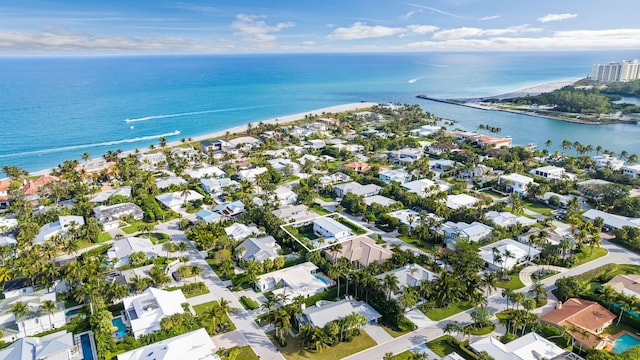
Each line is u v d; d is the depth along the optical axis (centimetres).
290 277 12975
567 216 18038
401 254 14050
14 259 13650
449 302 12006
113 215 17675
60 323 10969
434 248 14475
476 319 10731
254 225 17238
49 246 13712
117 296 11744
